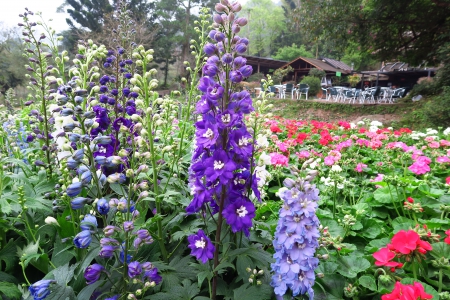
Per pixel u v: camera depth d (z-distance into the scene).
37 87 3.63
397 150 5.63
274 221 3.31
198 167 2.16
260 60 46.16
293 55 65.06
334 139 7.20
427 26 18.39
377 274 2.50
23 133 5.11
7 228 2.48
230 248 2.36
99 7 40.84
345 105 23.03
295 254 1.92
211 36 2.19
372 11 18.42
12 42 24.52
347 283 2.47
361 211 3.50
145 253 2.50
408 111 19.55
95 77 3.06
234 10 2.15
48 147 3.19
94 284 1.97
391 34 19.33
